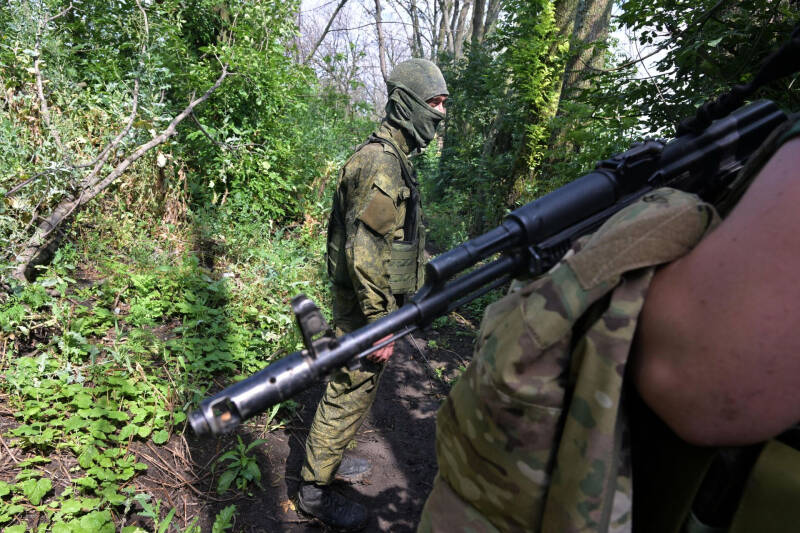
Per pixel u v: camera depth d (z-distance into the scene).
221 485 2.16
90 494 1.97
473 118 9.14
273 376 0.72
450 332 4.30
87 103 4.13
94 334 2.80
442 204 8.44
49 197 3.11
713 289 0.50
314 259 4.57
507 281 0.85
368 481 2.52
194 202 4.91
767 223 0.49
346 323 2.18
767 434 0.52
